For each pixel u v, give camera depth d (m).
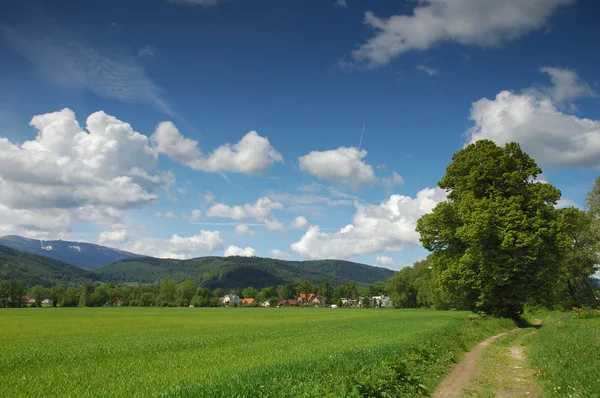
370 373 13.66
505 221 37.03
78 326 54.91
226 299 197.38
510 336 30.12
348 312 109.44
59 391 14.10
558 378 13.49
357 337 30.98
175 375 16.55
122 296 178.62
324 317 78.62
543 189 38.25
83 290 166.50
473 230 36.72
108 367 19.14
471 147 42.94
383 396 12.17
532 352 21.11
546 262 37.81
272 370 14.93
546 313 55.78
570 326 29.00
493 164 39.25
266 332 39.19
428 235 42.72
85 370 18.33
